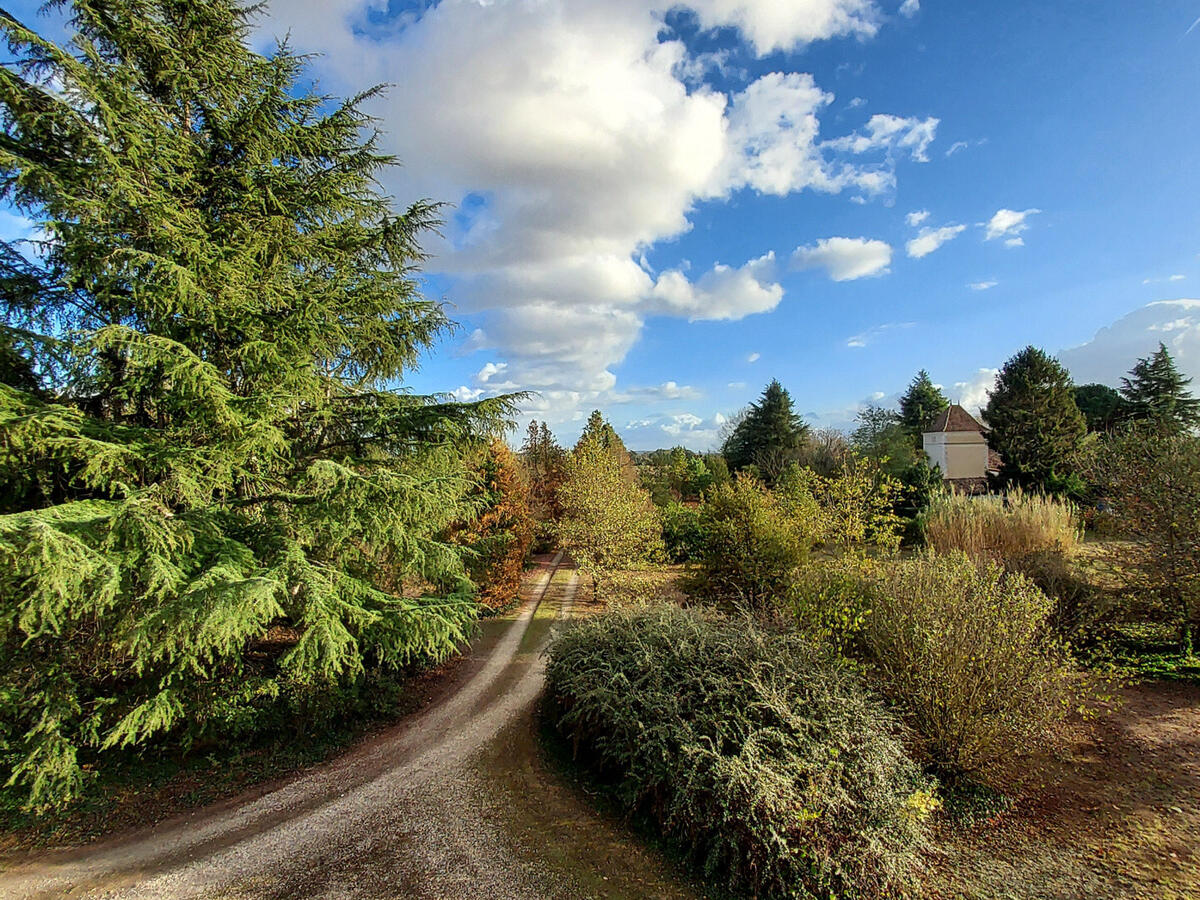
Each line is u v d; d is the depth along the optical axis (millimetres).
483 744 7789
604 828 5734
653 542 18328
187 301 6426
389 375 9727
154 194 6531
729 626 7367
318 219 8852
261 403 6762
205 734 6969
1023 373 31031
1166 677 8984
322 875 4988
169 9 7605
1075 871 4992
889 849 4645
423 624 7457
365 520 7344
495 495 15516
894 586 7262
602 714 6551
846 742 5148
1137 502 9953
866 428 39875
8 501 6414
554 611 16078
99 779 6273
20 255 6914
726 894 4734
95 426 6211
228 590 5348
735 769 4777
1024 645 6234
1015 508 13758
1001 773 6418
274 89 7836
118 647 5711
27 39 5742
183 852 5336
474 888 4801
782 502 13727
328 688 7789
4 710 5656
